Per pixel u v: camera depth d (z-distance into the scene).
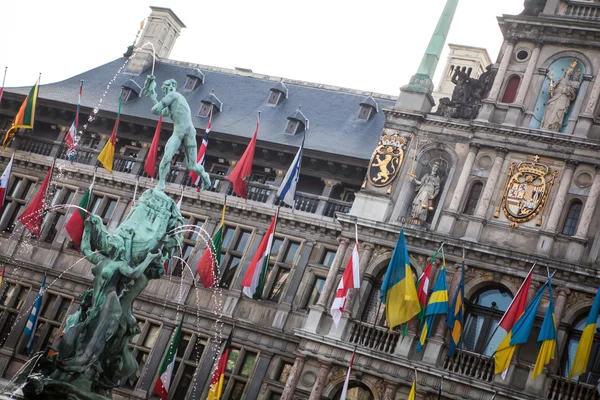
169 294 50.66
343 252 46.59
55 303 52.91
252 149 48.34
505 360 40.69
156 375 49.16
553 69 46.59
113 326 31.33
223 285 50.38
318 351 44.62
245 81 59.66
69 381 30.52
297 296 48.62
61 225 54.84
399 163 47.28
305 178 51.47
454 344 42.25
